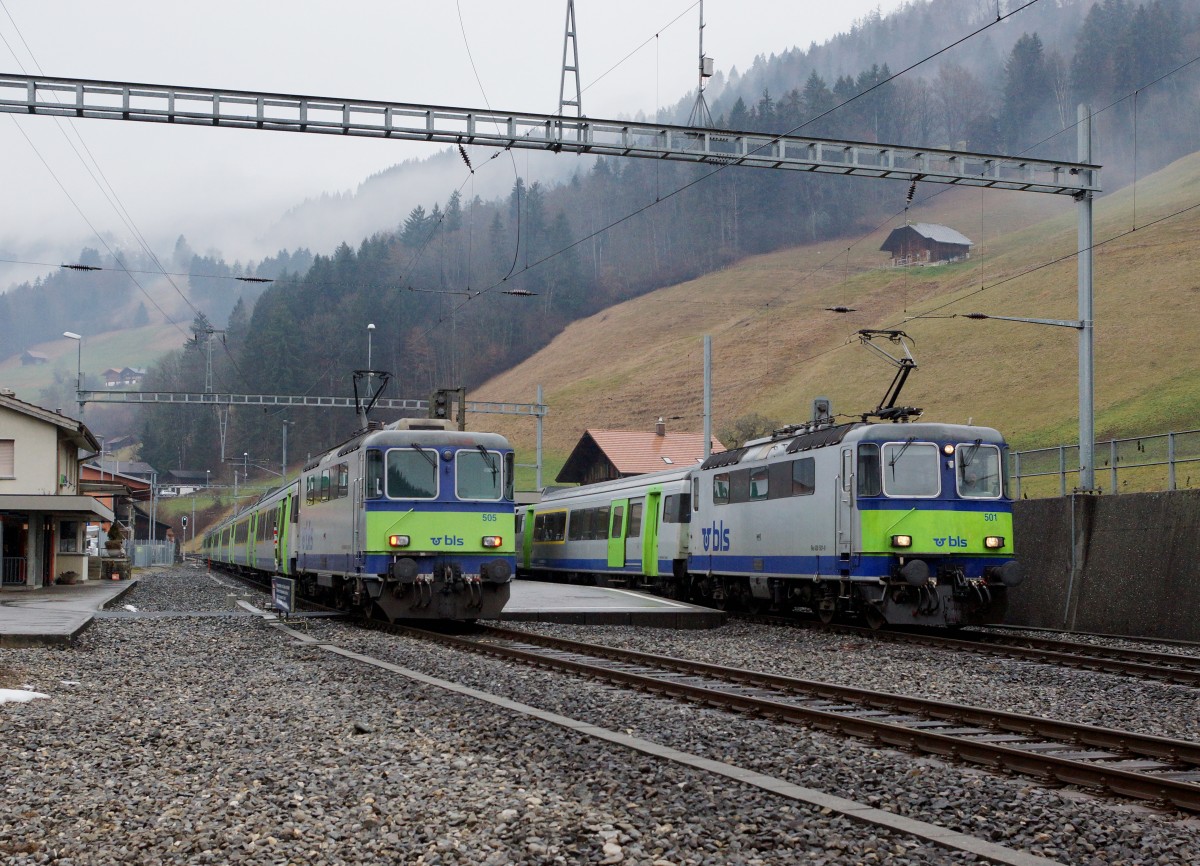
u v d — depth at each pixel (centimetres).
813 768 878
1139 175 17650
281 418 12625
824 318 12862
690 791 787
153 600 3372
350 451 2284
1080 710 1234
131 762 897
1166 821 739
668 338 14262
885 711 1204
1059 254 11469
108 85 1970
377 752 930
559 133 2103
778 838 669
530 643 1920
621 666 1586
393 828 694
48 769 870
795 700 1279
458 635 2089
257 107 2020
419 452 2145
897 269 14088
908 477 2089
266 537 3962
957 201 17288
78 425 4250
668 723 1096
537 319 16162
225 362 14012
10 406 4125
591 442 6066
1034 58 19925
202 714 1148
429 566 2127
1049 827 706
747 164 2192
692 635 2186
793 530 2344
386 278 13625
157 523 11844
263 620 2391
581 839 665
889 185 18362
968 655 1762
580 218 19462
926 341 10244
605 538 3578
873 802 770
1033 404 7912
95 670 1532
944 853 643
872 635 2120
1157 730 1127
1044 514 2627
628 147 2130
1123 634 2347
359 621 2375
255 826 698
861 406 9331
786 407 10181
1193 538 2227
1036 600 2612
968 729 1088
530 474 10625
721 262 17550
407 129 2062
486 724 1055
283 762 891
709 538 2788
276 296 13588
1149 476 4641
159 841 669
